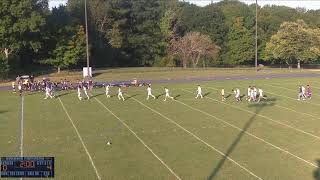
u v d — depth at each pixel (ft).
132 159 86.89
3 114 131.75
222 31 346.54
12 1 223.51
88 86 184.96
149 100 155.53
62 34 252.21
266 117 125.49
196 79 222.89
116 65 332.80
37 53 263.29
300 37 285.23
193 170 80.18
